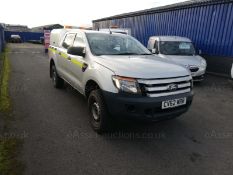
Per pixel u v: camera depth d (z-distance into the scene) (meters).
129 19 16.00
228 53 9.32
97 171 2.64
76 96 5.64
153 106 3.04
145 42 14.41
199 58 7.92
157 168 2.75
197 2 10.32
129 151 3.13
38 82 7.18
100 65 3.46
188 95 3.44
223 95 6.39
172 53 8.10
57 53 5.78
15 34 44.31
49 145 3.19
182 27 11.39
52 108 4.73
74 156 2.94
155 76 3.11
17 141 3.24
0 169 2.56
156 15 13.12
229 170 2.76
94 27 23.19
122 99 3.01
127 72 3.07
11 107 4.65
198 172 2.70
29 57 15.29
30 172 2.56
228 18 9.12
